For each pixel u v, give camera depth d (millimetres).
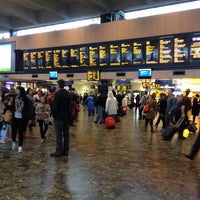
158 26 18391
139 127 11758
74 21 26484
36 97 11203
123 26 19922
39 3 22172
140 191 4109
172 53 17344
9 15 29438
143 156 6328
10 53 26109
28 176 4711
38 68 23203
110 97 11391
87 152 6617
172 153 6719
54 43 23328
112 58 19594
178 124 8578
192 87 19141
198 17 16875
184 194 4023
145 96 15008
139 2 21438
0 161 5633
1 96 7828
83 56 20844
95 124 12453
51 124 11430
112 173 4973
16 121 6680
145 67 18328
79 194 3953
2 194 3910
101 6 22109
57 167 5277
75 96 12922
